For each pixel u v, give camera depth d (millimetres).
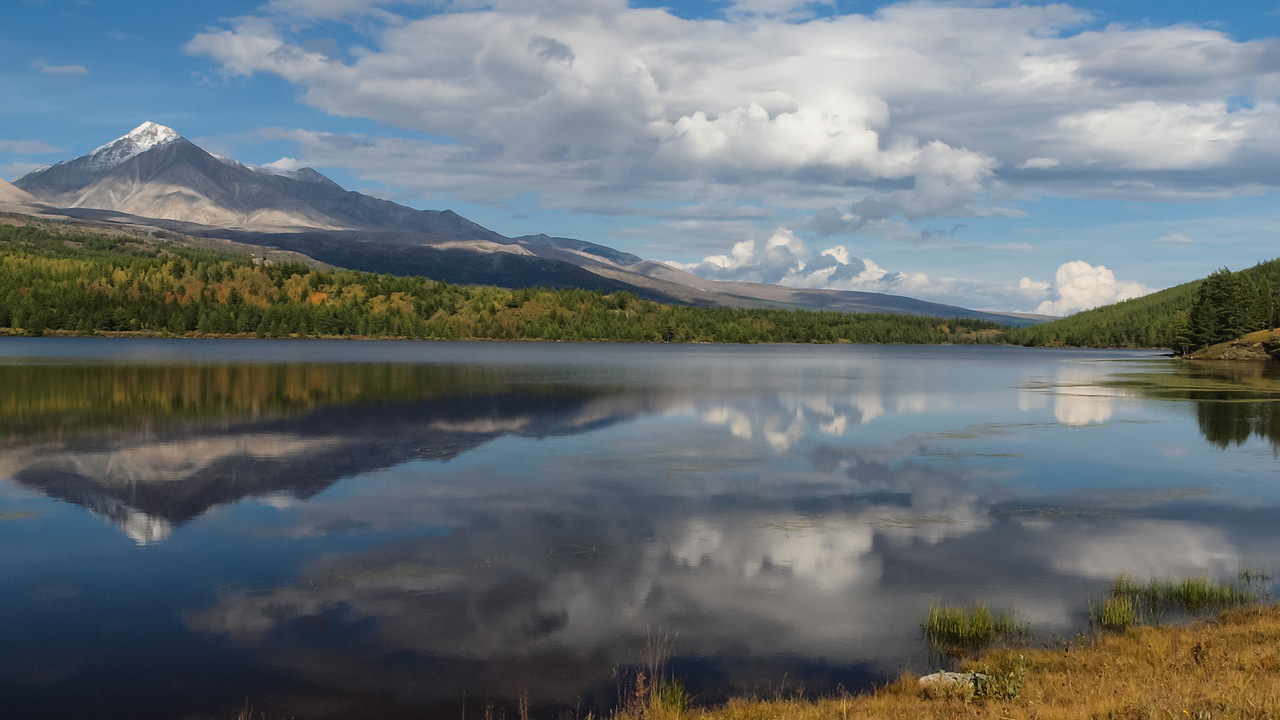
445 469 44969
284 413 69938
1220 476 44281
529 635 21359
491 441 55312
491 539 30688
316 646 20688
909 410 78938
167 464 45719
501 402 81625
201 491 38906
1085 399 91000
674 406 80000
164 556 28438
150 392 86125
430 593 24656
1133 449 53688
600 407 78188
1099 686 15117
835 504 36906
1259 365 173750
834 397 92625
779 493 39219
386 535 31203
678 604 23703
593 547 29625
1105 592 24672
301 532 31609
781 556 28641
